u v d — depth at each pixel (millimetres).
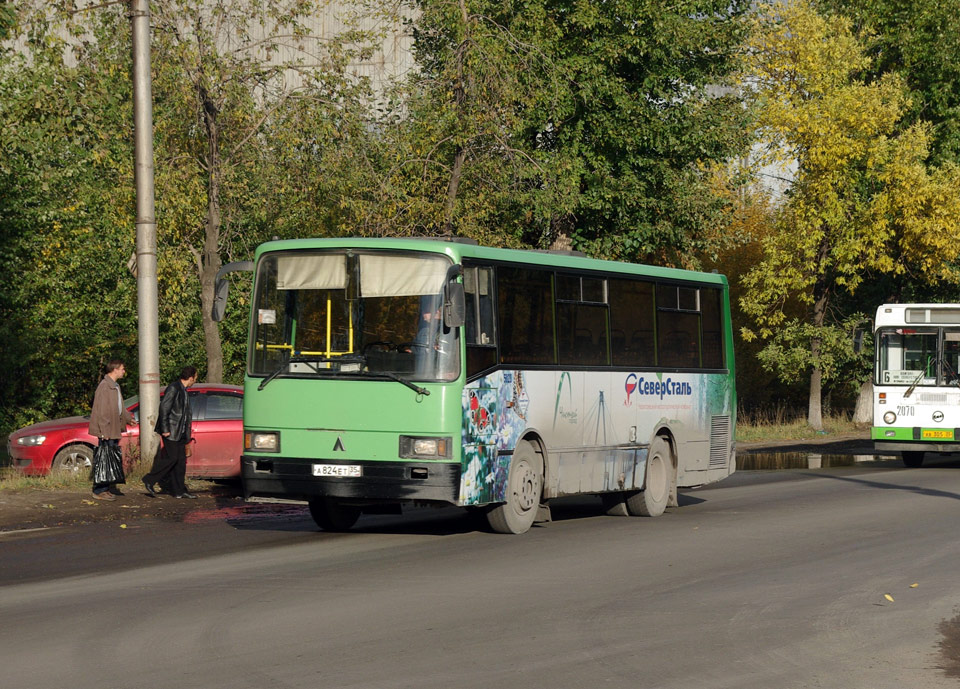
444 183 32000
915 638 9789
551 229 39094
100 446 19672
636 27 38156
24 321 38781
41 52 25344
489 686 8133
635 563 13594
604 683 8250
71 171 36969
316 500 16281
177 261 27781
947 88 49188
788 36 43125
